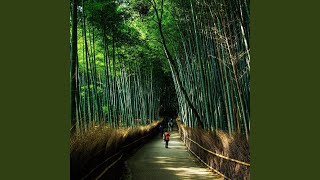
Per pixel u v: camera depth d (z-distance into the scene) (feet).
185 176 36.86
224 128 42.42
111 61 68.49
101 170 25.30
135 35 58.65
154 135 108.17
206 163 43.78
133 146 61.77
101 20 45.32
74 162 18.30
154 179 35.04
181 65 69.72
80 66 54.03
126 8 51.42
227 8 34.88
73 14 25.34
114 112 56.70
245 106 28.89
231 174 31.04
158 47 68.39
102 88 66.74
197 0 42.16
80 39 46.88
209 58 43.75
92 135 23.31
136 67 90.74
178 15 53.78
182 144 81.87
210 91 44.91
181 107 88.74
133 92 97.09
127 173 38.75
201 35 46.83
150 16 55.93
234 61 29.89
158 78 124.67
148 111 115.96
